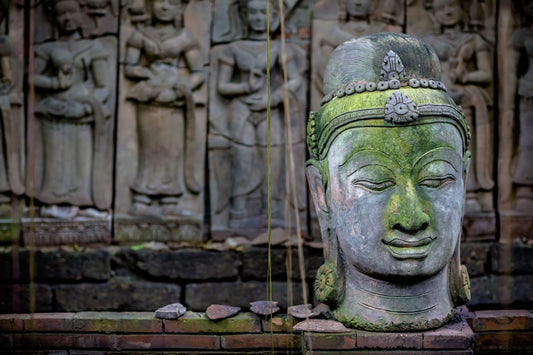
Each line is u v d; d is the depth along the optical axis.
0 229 4.70
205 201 5.11
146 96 4.96
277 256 4.84
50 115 4.93
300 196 5.01
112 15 5.00
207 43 5.04
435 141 3.23
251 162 5.04
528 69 4.91
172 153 5.05
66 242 4.91
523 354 3.66
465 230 4.93
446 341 3.26
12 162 4.73
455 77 4.96
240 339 3.52
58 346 3.54
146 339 3.52
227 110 5.06
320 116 3.46
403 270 3.20
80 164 4.98
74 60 4.96
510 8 4.96
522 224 4.88
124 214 5.02
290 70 5.05
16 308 4.70
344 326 3.36
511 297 4.77
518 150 4.93
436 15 5.04
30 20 4.84
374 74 3.35
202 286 4.81
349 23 5.04
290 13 5.11
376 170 3.21
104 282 4.81
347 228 3.28
